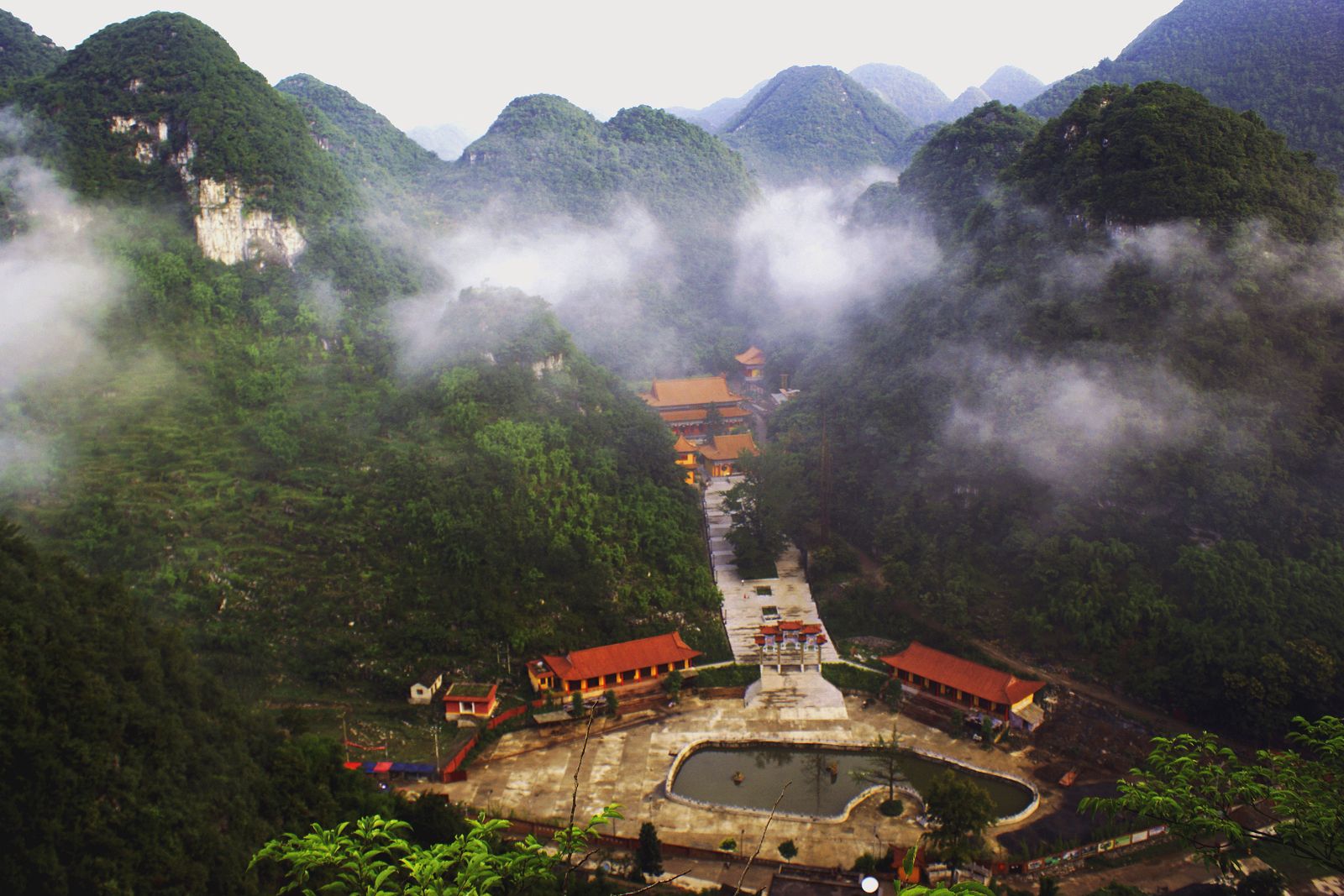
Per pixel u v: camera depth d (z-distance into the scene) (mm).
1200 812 27547
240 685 68438
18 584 45688
